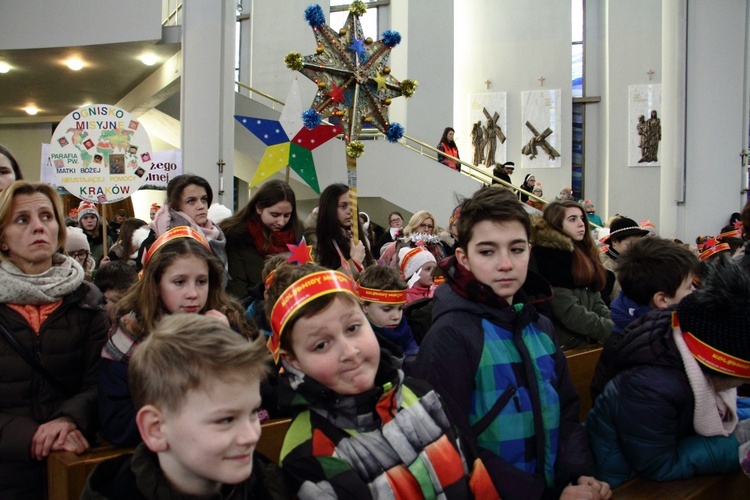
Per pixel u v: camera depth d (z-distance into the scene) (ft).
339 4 48.34
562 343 10.48
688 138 28.27
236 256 11.33
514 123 50.60
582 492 5.51
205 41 24.09
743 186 27.86
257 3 43.27
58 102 36.88
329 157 32.99
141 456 4.08
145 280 6.83
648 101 49.24
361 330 4.85
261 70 42.96
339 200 11.74
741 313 5.86
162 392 3.79
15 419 6.56
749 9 27.86
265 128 19.06
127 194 15.43
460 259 6.24
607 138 50.31
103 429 6.44
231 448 3.78
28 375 6.81
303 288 4.85
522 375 5.86
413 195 34.27
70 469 5.95
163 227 10.87
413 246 15.30
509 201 5.99
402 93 14.67
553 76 50.06
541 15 50.26
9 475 6.47
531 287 6.54
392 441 4.71
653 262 7.98
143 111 34.68
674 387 6.07
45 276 7.07
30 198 7.07
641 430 6.08
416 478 4.65
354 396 4.74
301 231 11.88
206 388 3.74
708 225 28.04
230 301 7.57
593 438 6.54
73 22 27.30
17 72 31.01
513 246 5.93
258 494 4.42
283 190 11.37
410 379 5.29
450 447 4.92
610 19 50.08
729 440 6.33
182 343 3.83
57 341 6.98
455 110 51.39
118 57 28.81
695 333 6.07
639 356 6.27
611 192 49.96
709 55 27.86
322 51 13.73
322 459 4.51
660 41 49.03
